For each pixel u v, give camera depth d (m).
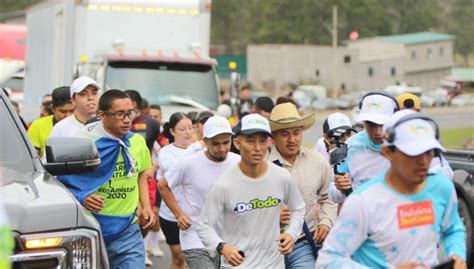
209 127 15.63
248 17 183.38
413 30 181.25
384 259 9.38
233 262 13.01
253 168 13.19
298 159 14.92
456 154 21.42
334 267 9.30
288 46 165.38
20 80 64.06
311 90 148.62
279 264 13.50
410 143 8.94
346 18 176.62
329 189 14.47
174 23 39.66
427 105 132.25
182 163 15.94
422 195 9.37
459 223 9.71
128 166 14.77
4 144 11.77
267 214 13.34
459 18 181.50
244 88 41.53
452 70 171.62
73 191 14.47
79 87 17.25
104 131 14.76
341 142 15.59
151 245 24.19
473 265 20.94
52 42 44.06
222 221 13.41
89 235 9.99
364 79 166.25
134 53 38.19
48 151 11.79
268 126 13.16
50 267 9.73
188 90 37.81
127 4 39.28
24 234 9.62
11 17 93.25
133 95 24.16
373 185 9.34
